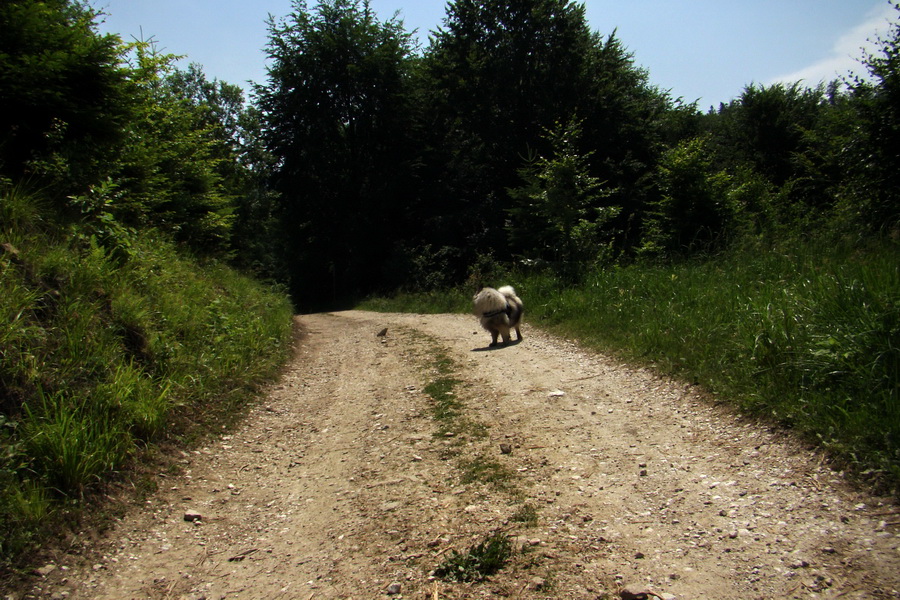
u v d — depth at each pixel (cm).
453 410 638
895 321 467
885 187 1081
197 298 891
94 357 532
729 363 598
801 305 580
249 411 678
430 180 3491
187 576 345
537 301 1388
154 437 521
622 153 2902
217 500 455
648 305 956
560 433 535
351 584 324
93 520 394
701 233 1595
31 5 712
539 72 2811
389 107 3431
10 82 693
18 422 429
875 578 275
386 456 524
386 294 2886
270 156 3703
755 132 3303
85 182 811
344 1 3469
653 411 564
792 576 287
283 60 3425
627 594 286
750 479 396
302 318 2292
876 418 392
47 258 603
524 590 301
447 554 345
